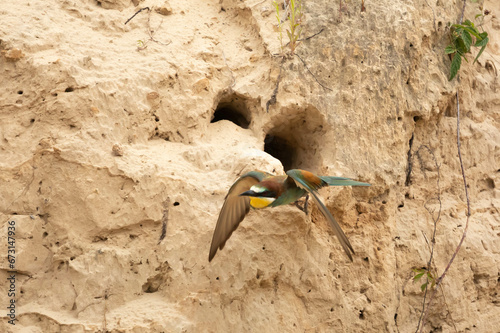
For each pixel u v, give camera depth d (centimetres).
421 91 1130
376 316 1040
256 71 1092
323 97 1059
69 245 902
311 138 1091
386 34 1114
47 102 943
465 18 1247
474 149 1238
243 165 949
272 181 721
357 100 1069
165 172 947
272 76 1060
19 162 920
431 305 1105
